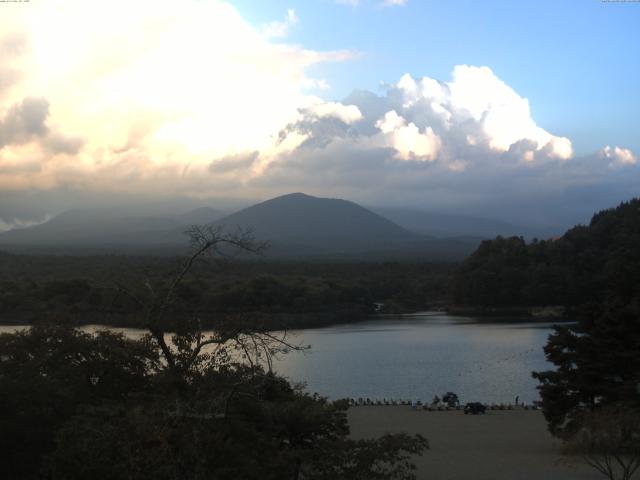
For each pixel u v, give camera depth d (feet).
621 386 111.65
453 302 610.65
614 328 114.83
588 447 89.30
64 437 50.88
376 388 215.10
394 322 473.26
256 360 61.77
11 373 64.28
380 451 58.03
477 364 266.36
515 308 571.69
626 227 599.98
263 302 401.90
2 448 61.31
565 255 586.86
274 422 60.80
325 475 56.80
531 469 96.68
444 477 92.94
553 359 119.34
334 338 366.43
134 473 46.29
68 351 69.36
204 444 47.19
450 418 150.71
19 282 383.65
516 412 160.86
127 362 69.26
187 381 58.18
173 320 61.41
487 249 637.71
